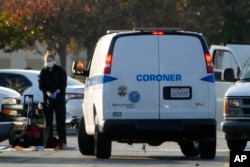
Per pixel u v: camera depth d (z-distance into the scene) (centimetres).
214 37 12575
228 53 6969
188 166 4116
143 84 4344
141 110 4341
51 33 11919
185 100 4356
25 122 4712
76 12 11819
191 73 4366
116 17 11956
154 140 4431
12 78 6706
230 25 12656
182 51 4366
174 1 12269
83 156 4750
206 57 4372
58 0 11738
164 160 4481
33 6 11569
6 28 9288
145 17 12062
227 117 4631
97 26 11931
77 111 6719
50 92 5378
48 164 4219
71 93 6731
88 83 4788
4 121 4516
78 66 4903
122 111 4334
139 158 4641
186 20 12319
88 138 4819
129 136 4369
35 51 13488
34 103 6494
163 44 4359
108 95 4341
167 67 4353
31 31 11000
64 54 12488
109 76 4341
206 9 12600
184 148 4850
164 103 4344
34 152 5038
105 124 4328
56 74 5391
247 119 4581
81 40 12162
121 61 4347
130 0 11956
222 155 4841
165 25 12181
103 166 4100
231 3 12638
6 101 4528
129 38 4356
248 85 4681
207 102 4366
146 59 4353
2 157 4644
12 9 11519
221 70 6969
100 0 11912
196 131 4359
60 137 5384
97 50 4691
